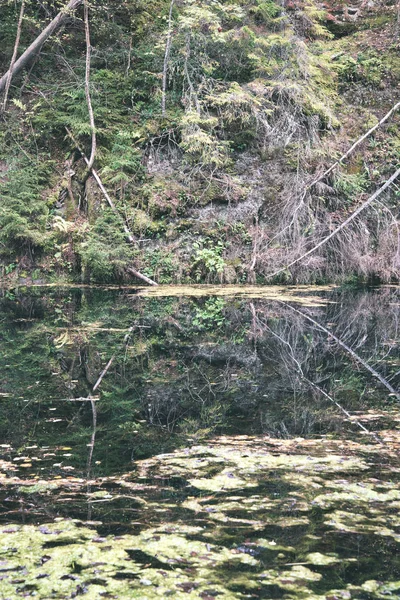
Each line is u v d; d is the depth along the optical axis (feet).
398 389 17.43
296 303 36.42
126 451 12.23
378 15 59.26
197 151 45.32
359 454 12.05
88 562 7.98
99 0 51.65
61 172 45.47
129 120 46.88
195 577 7.66
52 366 19.56
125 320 28.84
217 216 43.98
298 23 54.19
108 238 41.39
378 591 7.40
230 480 10.67
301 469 11.21
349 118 50.26
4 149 45.85
